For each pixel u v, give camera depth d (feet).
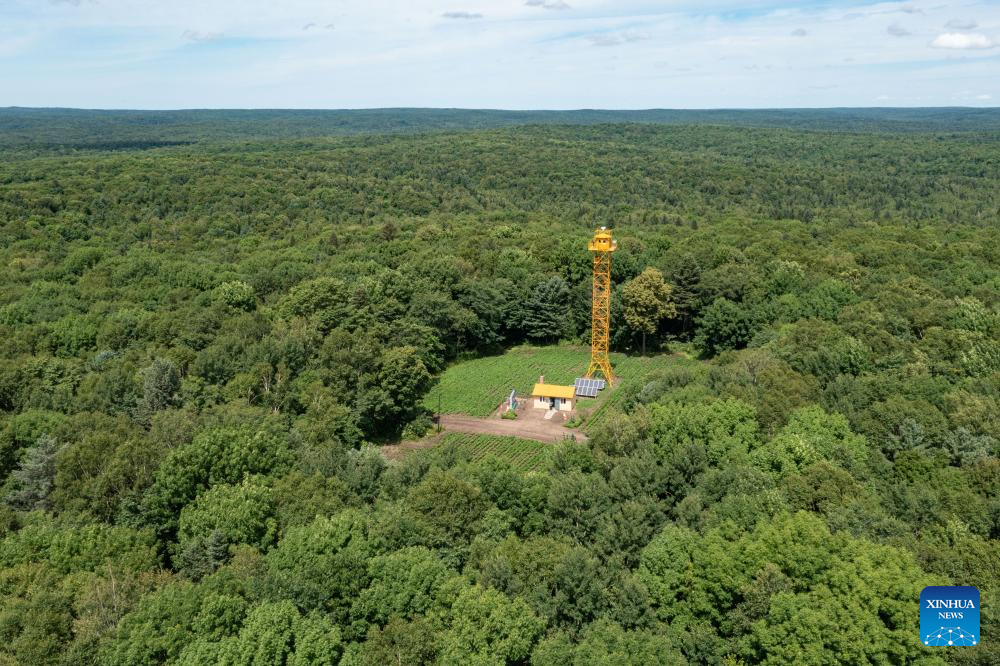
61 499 199.72
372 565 164.86
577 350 463.42
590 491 197.77
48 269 444.14
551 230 650.02
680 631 157.07
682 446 215.92
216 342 323.37
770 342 331.98
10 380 274.77
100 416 246.88
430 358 395.55
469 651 145.48
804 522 164.86
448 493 190.70
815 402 250.37
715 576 159.63
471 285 460.96
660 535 179.11
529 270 499.10
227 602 147.84
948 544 170.71
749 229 624.18
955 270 451.94
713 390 267.18
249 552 173.37
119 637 140.97
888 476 207.31
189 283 433.89
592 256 483.92
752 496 188.55
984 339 299.38
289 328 365.20
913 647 139.03
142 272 450.71
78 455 207.72
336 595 160.76
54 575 161.27
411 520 184.03
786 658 142.20
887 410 232.32
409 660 141.59
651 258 510.99
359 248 557.33
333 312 388.78
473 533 185.78
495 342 466.29
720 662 150.30
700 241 562.25
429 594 160.56
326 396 297.53
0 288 402.72
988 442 212.64
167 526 194.49
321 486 202.80
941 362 278.46
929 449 217.77
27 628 142.20
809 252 504.84
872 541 167.84
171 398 267.80
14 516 189.16
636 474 203.82
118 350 332.19
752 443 225.15
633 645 145.38
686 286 449.89
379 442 326.44
